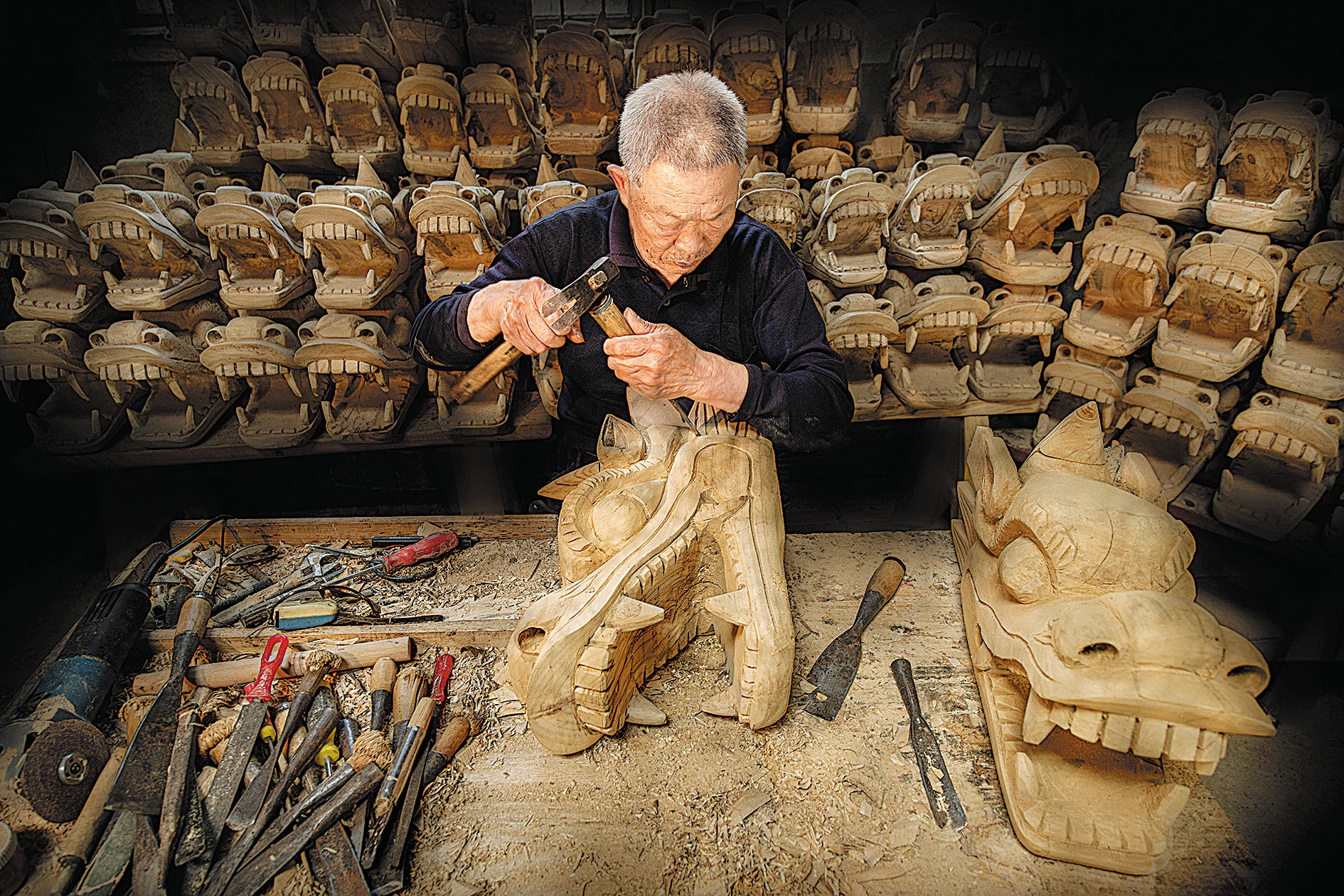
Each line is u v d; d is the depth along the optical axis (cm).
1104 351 238
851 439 321
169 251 231
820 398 162
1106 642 125
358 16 249
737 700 166
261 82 237
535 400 270
